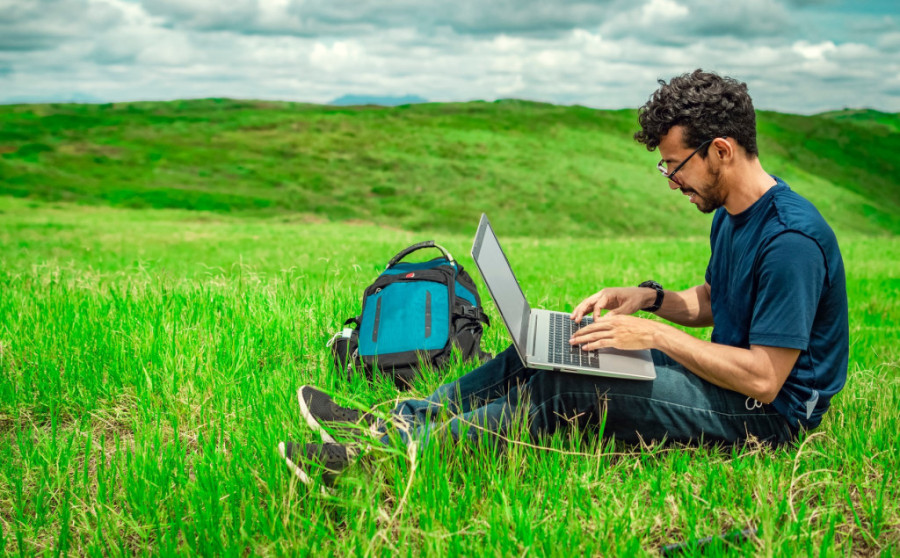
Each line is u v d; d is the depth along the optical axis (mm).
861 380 4012
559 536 2266
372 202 60969
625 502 2508
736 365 2537
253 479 2645
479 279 10734
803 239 2457
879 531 2332
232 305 5336
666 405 2770
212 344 4328
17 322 4988
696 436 2832
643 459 2859
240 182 63781
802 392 2660
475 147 80062
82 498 2678
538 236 55125
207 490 2615
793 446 2828
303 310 5266
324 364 4375
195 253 20250
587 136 89000
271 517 2412
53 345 4438
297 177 66562
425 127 87375
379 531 2209
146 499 2592
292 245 23328
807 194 80812
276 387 3676
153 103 102500
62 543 2404
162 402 3666
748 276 2646
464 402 3117
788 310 2439
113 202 53875
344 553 2248
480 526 2361
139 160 68375
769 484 2555
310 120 88062
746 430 2795
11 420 3646
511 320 2922
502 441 2783
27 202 49469
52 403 3736
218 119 87250
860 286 11164
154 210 49750
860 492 2523
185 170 66125
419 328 4324
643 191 69812
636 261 16797
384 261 16531
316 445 2658
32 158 65938
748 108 2584
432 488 2527
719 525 2387
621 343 2736
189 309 5172
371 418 2971
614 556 2213
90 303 5477
